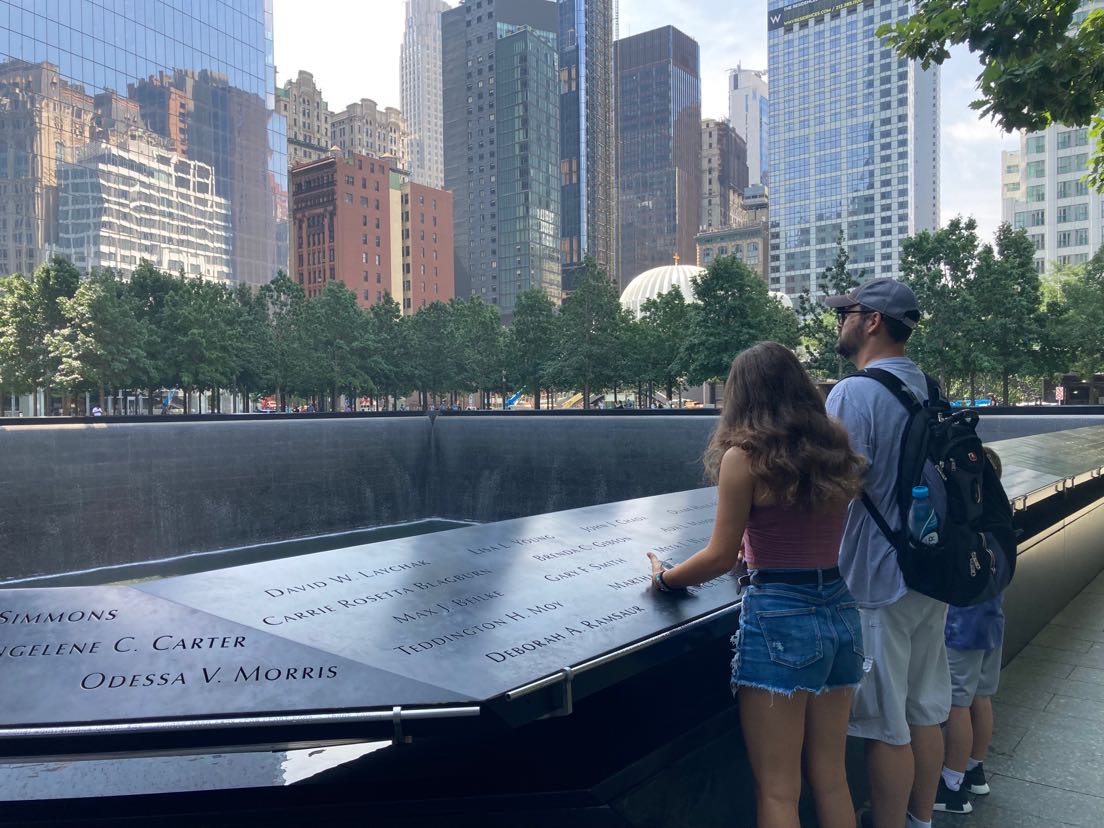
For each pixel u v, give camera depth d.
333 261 113.00
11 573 21.59
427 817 2.03
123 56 76.75
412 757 2.12
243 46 89.88
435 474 32.84
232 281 88.50
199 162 84.50
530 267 145.62
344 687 1.72
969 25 6.01
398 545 2.83
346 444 30.23
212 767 2.06
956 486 2.48
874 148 133.38
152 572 23.58
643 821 2.27
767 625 2.17
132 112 77.50
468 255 154.75
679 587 2.41
